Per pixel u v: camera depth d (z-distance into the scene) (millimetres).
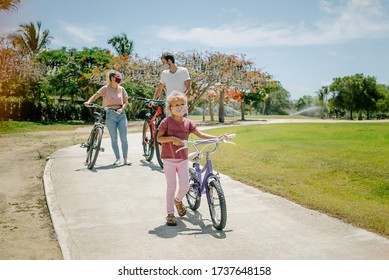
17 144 12414
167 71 7062
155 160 8141
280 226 4145
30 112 30000
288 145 10156
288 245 3666
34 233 4188
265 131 15781
